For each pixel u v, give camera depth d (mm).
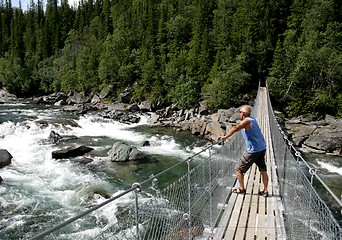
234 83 34844
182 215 3895
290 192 5473
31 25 74312
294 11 45312
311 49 34812
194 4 59844
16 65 55781
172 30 49219
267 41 41594
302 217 4344
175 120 29078
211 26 51250
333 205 10719
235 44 42562
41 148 16219
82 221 8117
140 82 41469
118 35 52406
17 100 44438
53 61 59594
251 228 4910
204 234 4555
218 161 5832
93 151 16172
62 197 10023
